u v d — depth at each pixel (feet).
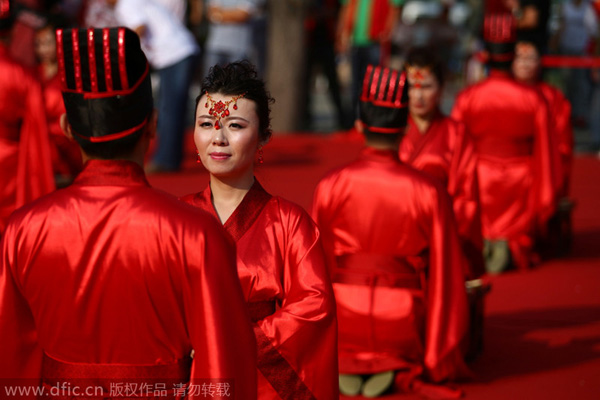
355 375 17.48
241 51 51.08
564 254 30.04
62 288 9.03
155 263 8.90
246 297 11.59
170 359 9.26
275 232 11.75
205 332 8.77
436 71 19.71
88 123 9.20
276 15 55.98
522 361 19.62
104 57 9.07
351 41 53.31
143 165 9.60
